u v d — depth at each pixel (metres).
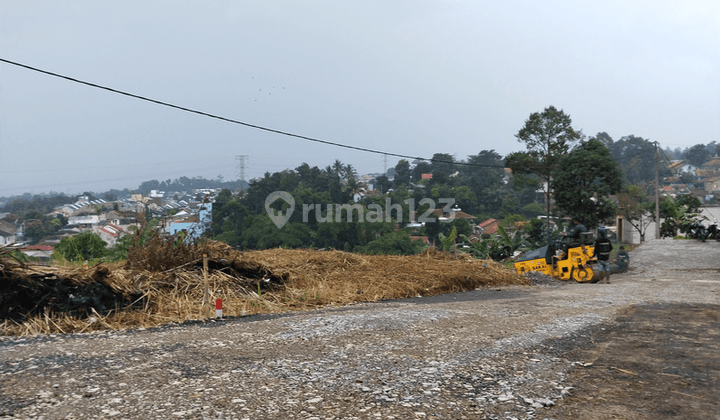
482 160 131.38
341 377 4.05
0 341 5.05
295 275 10.18
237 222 70.12
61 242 21.95
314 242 63.22
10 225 91.44
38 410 3.16
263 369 4.21
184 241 8.79
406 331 5.87
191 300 7.55
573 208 41.44
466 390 3.81
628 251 23.52
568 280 14.66
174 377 3.91
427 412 3.35
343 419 3.19
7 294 5.91
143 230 8.69
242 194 90.19
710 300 9.05
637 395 3.74
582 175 40.31
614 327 6.37
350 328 6.00
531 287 12.82
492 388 3.86
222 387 3.71
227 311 7.33
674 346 5.30
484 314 7.22
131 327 6.13
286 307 8.27
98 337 5.39
